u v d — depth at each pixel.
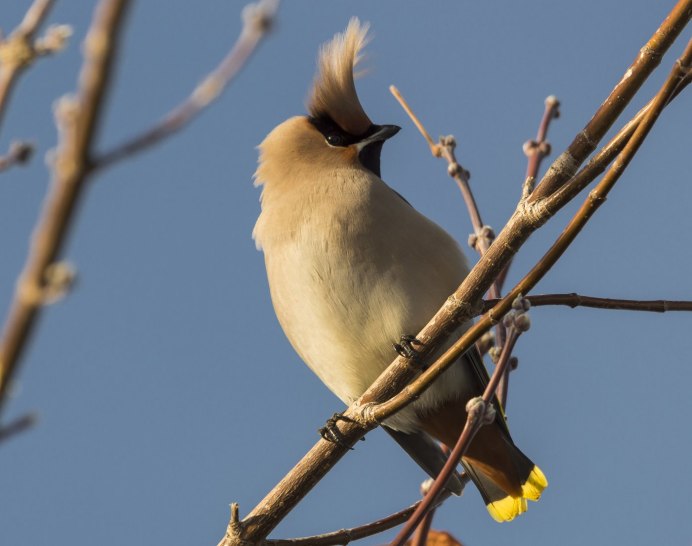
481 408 5.94
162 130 2.66
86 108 2.40
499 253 7.41
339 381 10.17
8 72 3.13
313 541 7.79
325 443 8.14
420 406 9.80
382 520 7.84
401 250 9.52
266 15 2.67
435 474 10.28
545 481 9.52
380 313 9.52
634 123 6.55
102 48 2.38
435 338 7.91
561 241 6.41
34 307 2.46
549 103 8.62
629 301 6.75
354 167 10.55
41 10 3.17
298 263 9.71
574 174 6.95
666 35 6.52
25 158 3.70
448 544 7.50
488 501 9.79
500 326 8.48
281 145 10.81
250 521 7.87
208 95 2.68
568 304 6.77
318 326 9.80
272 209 10.21
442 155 8.83
